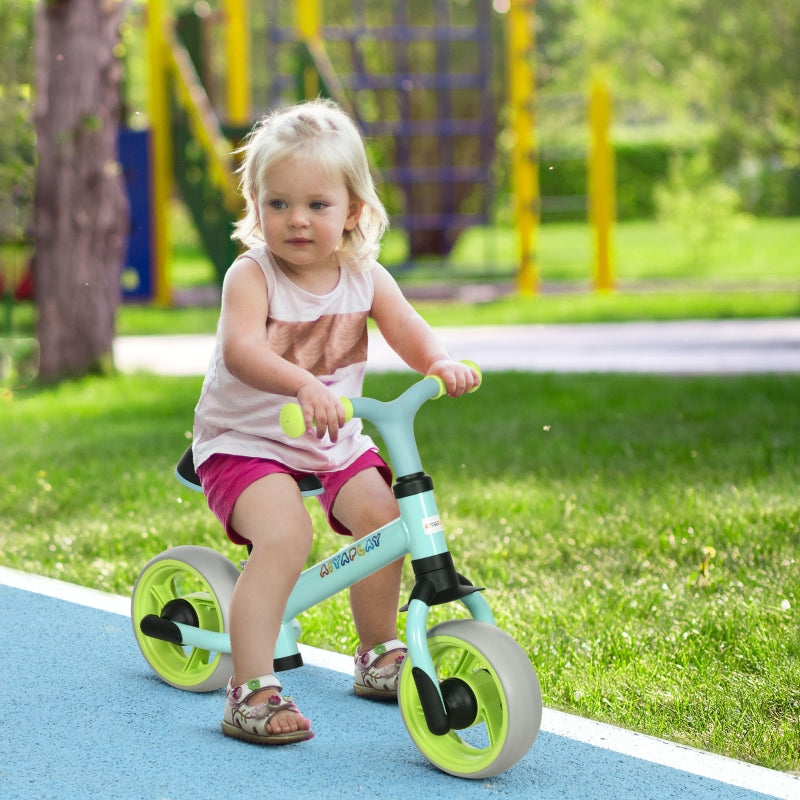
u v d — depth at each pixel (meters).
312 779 3.44
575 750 3.66
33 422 9.78
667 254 29.09
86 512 6.81
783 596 4.98
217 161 17.83
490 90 21.31
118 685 4.23
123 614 5.05
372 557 3.62
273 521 3.65
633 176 38.62
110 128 12.03
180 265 31.22
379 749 3.67
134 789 3.37
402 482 3.53
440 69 21.58
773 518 6.12
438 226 22.91
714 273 24.84
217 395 3.82
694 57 18.20
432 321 17.34
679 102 19.81
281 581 3.66
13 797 3.31
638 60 19.09
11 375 12.77
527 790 3.38
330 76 17.58
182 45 20.20
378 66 23.58
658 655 4.45
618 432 8.71
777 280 22.94
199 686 4.13
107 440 8.77
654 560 5.62
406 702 3.60
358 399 3.47
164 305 19.78
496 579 5.45
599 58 19.16
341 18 23.64
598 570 5.51
